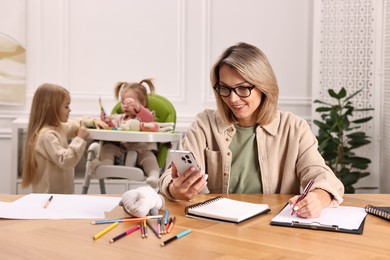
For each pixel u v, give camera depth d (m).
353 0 4.07
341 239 1.37
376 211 1.60
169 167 1.93
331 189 1.69
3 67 4.16
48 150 3.05
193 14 4.25
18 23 4.16
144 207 1.53
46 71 4.25
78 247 1.29
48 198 1.76
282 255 1.24
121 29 4.26
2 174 4.23
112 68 4.28
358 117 4.12
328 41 4.14
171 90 4.31
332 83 4.15
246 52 1.83
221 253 1.25
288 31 4.24
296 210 1.54
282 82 4.27
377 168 4.08
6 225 1.48
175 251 1.26
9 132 4.20
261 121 1.99
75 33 4.25
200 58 4.28
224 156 2.01
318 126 3.93
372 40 4.04
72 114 4.27
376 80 4.03
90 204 1.70
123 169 3.04
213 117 2.08
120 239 1.36
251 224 1.50
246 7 4.24
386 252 1.27
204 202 1.67
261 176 2.01
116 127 3.23
